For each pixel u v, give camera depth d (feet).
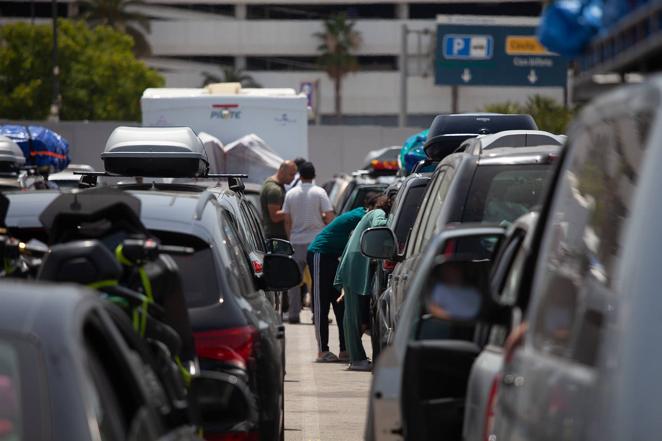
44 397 31.78
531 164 81.20
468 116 132.57
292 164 194.29
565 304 36.86
